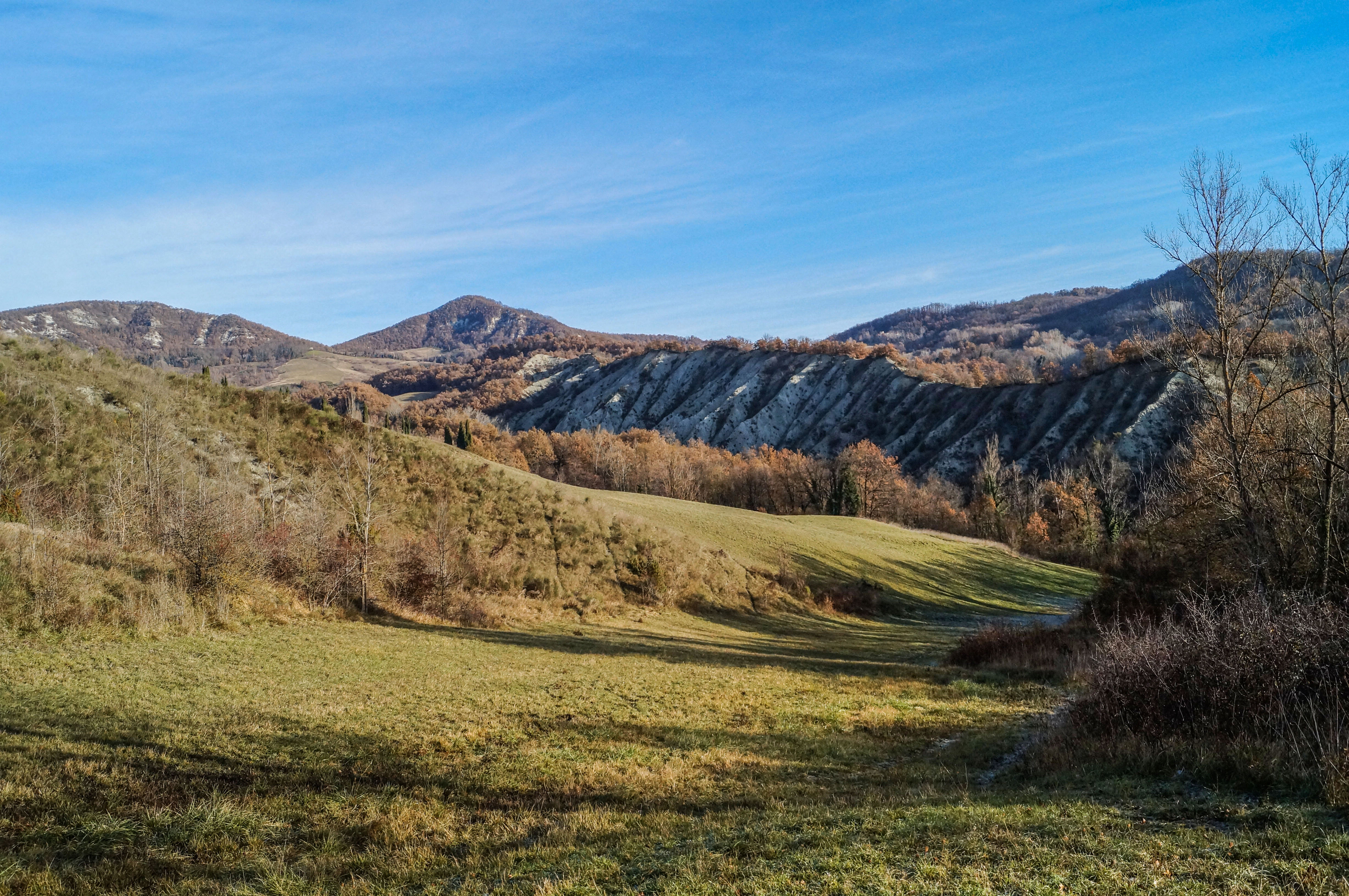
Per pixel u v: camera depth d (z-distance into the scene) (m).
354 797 10.83
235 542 27.95
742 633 38.88
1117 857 6.56
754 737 15.62
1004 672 24.91
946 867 6.59
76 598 22.03
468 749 13.75
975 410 154.25
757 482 120.50
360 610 30.73
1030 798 9.20
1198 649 11.66
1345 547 19.44
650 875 7.18
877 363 196.50
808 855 7.18
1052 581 68.25
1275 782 8.76
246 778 11.53
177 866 8.39
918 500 109.75
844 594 50.09
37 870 8.09
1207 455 22.23
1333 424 18.52
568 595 39.50
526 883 7.27
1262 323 19.58
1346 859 6.12
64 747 12.11
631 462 124.75
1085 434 123.38
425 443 49.03
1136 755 10.67
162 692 16.31
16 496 27.92
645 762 13.27
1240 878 5.96
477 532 41.81
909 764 13.51
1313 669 10.66
